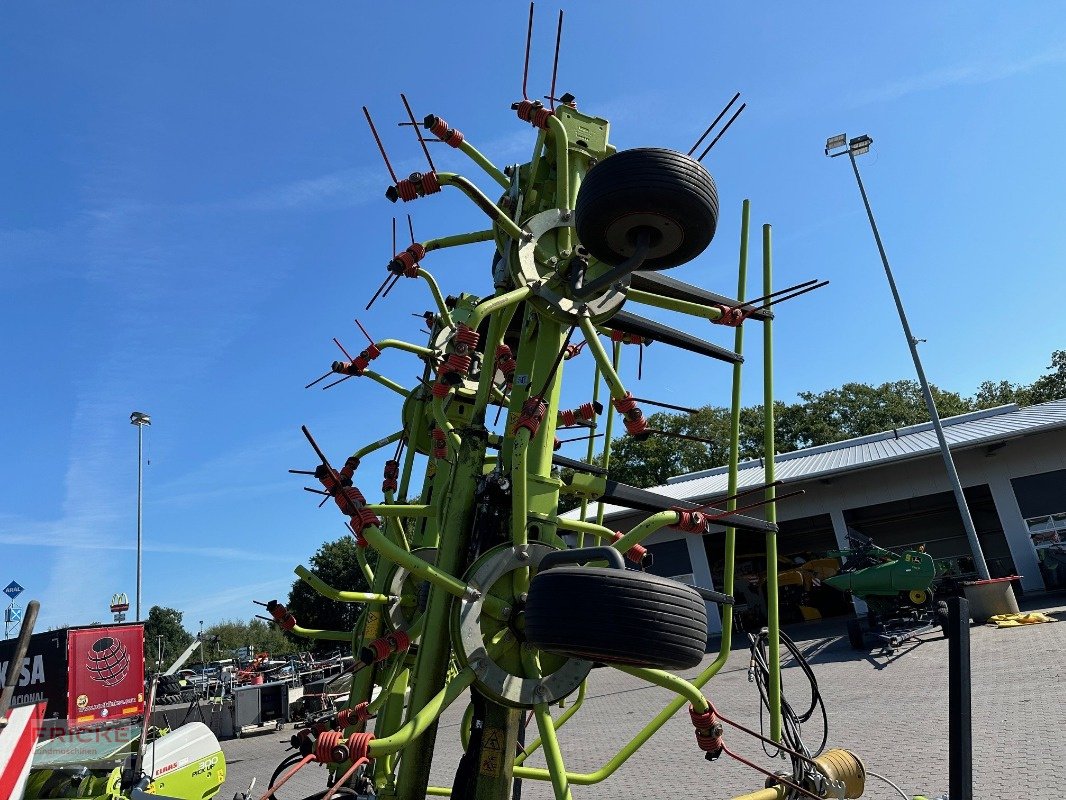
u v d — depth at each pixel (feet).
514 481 10.98
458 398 19.16
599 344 12.25
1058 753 22.07
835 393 176.14
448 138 13.83
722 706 38.58
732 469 13.74
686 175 10.73
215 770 22.94
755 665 14.60
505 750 11.29
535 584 9.22
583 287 12.31
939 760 22.84
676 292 14.21
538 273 12.59
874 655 49.37
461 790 11.76
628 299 13.51
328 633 19.24
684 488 95.76
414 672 11.92
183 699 66.44
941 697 32.83
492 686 10.46
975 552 65.05
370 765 15.87
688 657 8.77
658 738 32.68
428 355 21.09
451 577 10.50
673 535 85.30
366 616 19.01
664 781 25.09
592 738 34.86
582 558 9.75
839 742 27.04
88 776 18.81
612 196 10.64
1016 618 53.47
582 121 14.07
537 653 11.27
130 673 20.49
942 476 78.18
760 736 13.32
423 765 12.00
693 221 10.93
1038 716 26.94
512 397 13.15
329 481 10.62
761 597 83.66
